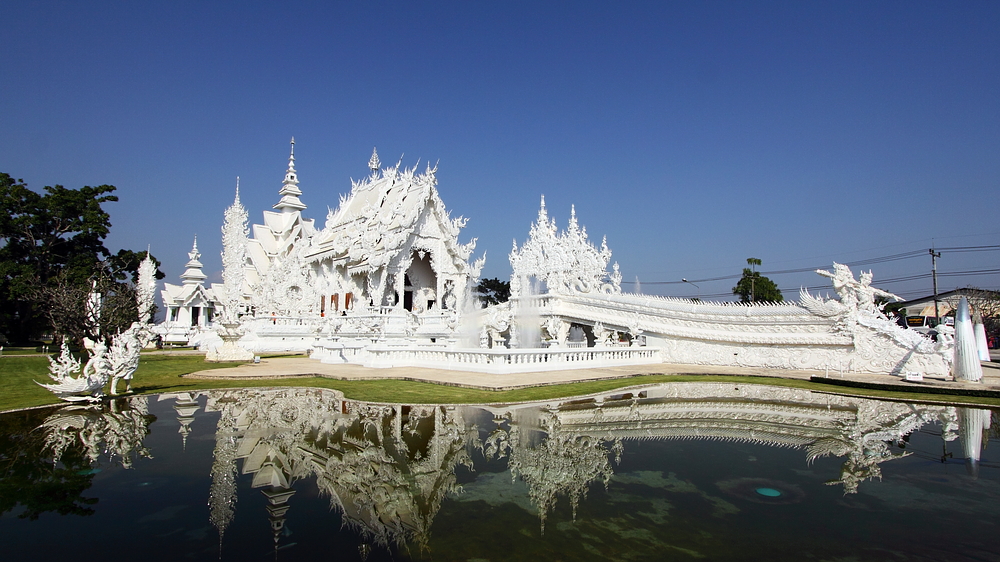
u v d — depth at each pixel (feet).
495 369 68.23
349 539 18.66
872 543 18.30
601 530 19.53
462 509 21.86
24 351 116.57
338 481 25.53
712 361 89.61
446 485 24.94
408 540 18.58
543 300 113.80
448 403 47.14
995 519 20.77
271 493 23.71
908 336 73.56
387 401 47.96
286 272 166.91
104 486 24.44
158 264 189.47
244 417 40.81
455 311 133.08
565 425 38.34
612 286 127.85
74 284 129.59
